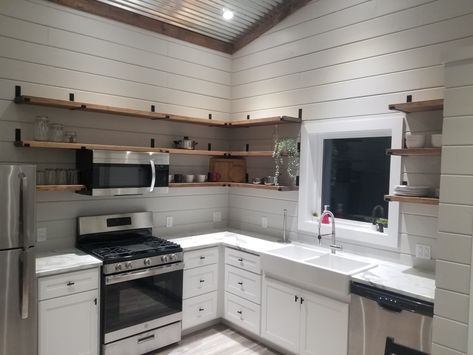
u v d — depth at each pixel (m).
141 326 3.10
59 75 3.18
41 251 3.10
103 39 3.44
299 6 3.70
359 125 3.20
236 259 3.57
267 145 4.09
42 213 3.11
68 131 3.17
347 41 3.30
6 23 2.90
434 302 2.04
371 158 3.28
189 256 3.47
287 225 3.85
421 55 2.82
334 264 3.20
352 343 2.62
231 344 3.41
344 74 3.33
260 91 4.14
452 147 1.97
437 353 2.03
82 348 2.79
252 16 3.92
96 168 3.00
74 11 3.25
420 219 2.83
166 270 3.24
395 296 2.37
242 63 4.35
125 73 3.60
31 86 3.03
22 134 2.99
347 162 3.48
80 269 2.74
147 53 3.76
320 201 3.68
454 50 1.96
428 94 2.79
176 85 4.01
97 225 3.34
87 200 3.36
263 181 3.92
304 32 3.67
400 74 2.95
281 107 3.91
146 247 3.25
